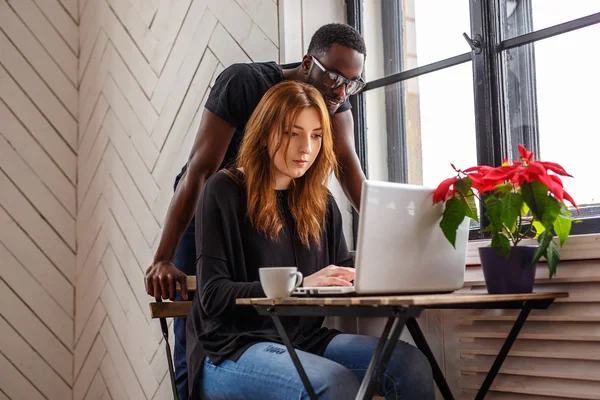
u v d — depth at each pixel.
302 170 1.82
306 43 2.60
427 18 2.44
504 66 2.18
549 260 1.68
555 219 1.57
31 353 3.22
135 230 3.05
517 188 1.71
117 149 3.18
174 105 2.92
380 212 1.49
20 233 3.25
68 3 3.50
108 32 3.30
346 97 2.12
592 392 1.74
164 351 2.84
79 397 3.29
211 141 2.12
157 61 3.03
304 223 1.89
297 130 1.81
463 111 2.31
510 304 1.73
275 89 1.85
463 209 1.59
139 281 3.00
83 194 3.38
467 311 1.99
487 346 1.95
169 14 3.00
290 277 1.49
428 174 2.42
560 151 2.05
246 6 2.69
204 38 2.83
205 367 1.75
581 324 1.77
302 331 1.87
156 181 2.96
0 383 3.13
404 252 1.55
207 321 1.75
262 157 1.83
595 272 1.73
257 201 1.82
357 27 2.65
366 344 1.78
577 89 2.02
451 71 2.35
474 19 2.22
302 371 1.42
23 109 3.33
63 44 3.46
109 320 3.15
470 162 2.28
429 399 1.71
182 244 2.33
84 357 3.28
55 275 3.32
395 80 2.52
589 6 1.99
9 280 3.21
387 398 1.68
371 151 2.61
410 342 2.14
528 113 2.12
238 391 1.62
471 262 1.99
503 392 1.93
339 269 1.63
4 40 3.32
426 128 2.43
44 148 3.35
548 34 2.06
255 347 1.66
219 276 1.71
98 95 3.33
